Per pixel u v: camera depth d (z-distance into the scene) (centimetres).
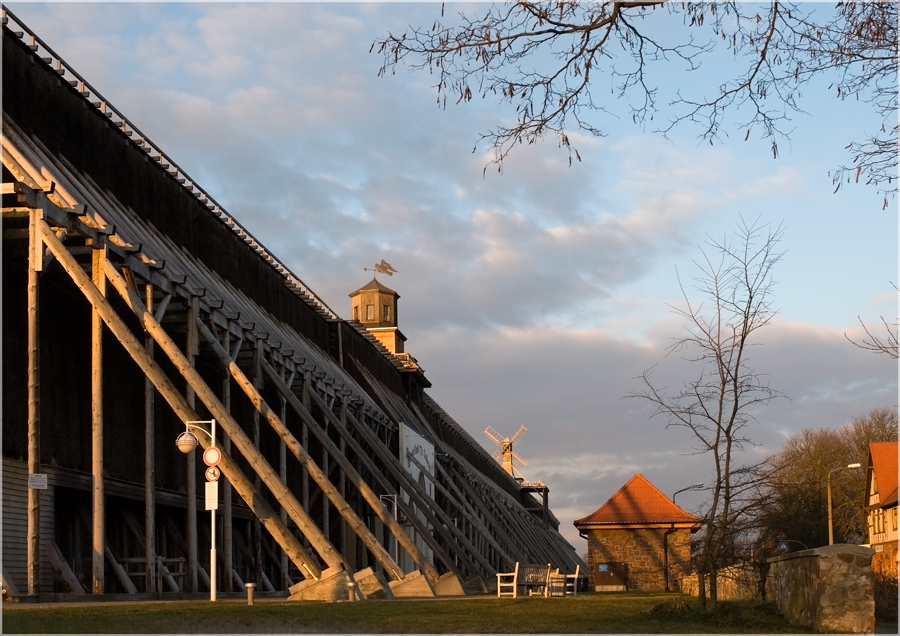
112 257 2425
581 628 1427
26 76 2739
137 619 1366
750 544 1897
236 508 3447
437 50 1134
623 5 1106
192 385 2330
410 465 5178
